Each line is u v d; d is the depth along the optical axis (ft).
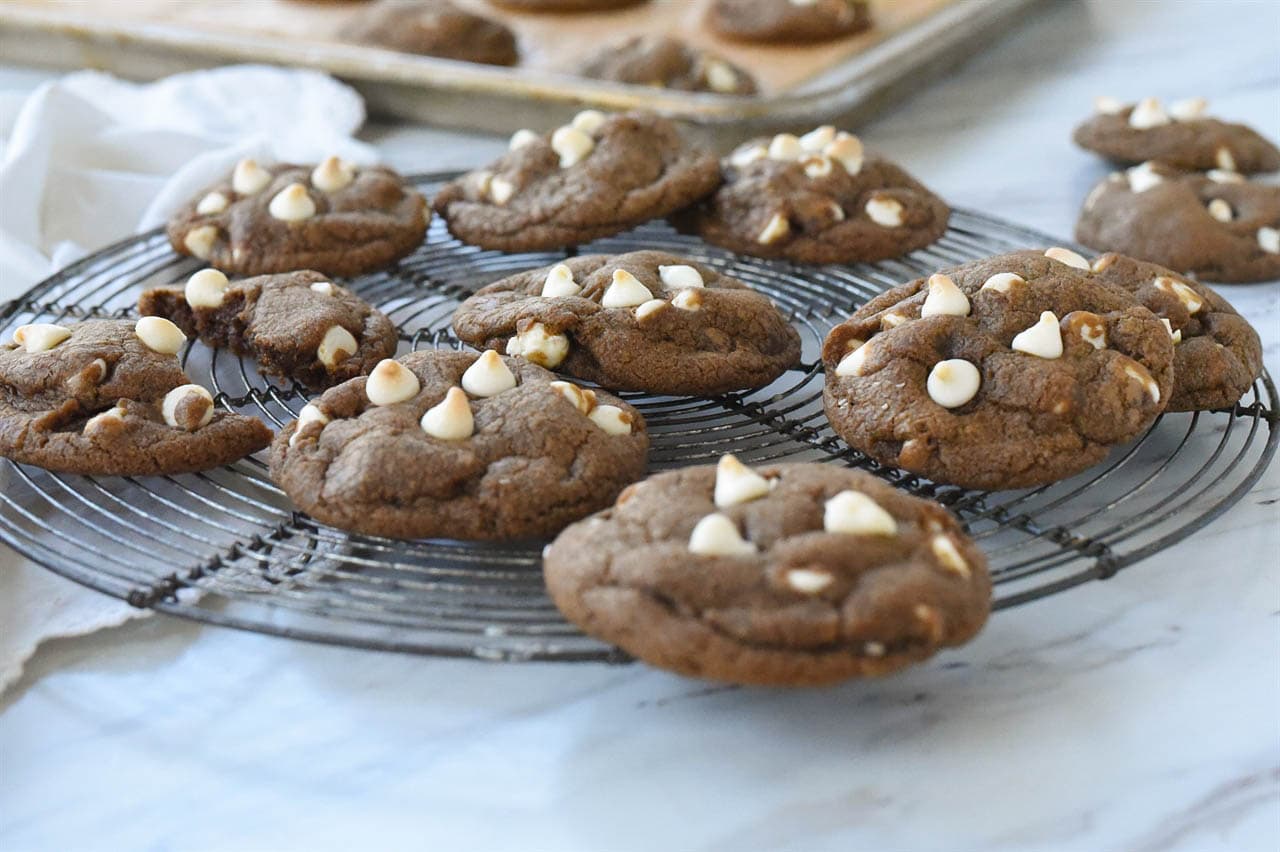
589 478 1.28
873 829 1.12
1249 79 2.23
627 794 1.14
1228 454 1.41
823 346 1.40
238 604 1.29
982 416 1.31
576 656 1.14
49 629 1.25
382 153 2.04
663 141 1.70
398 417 1.31
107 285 1.63
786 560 1.13
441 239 1.78
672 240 1.76
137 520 1.36
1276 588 1.27
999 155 2.02
